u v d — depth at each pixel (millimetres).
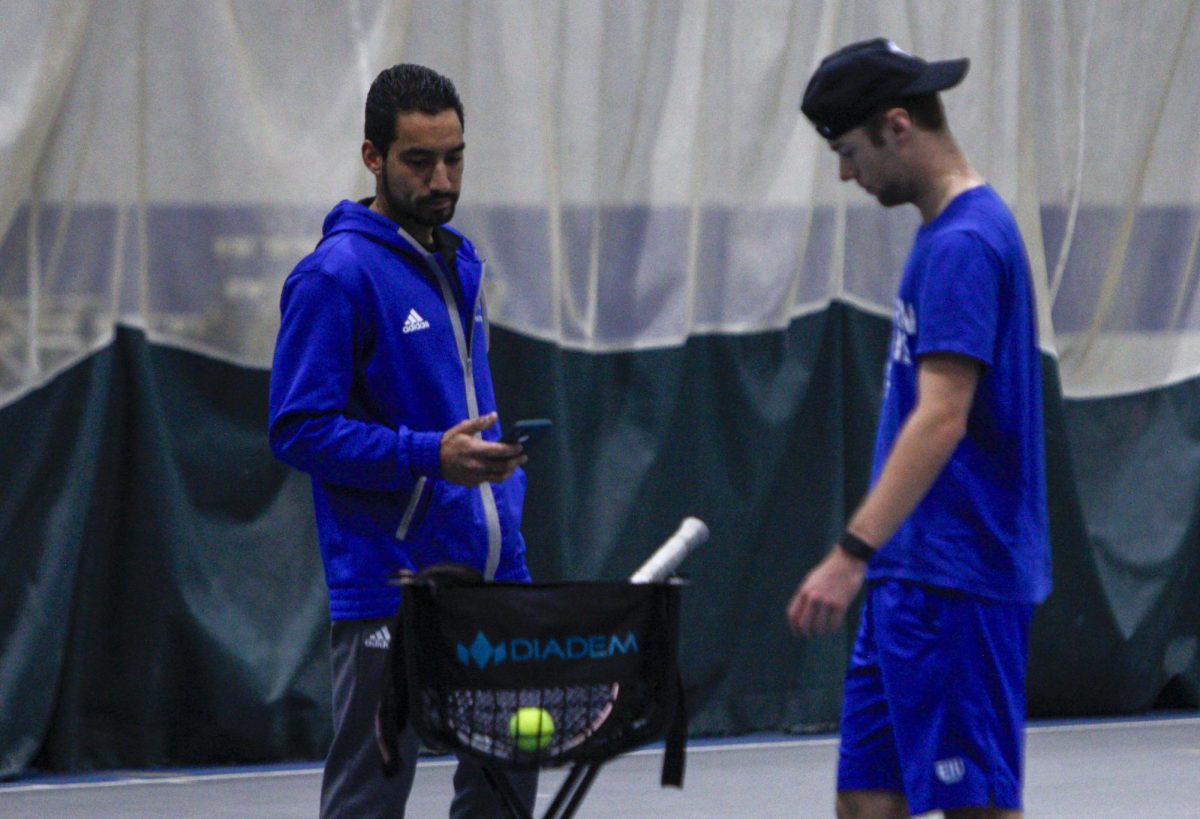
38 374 18891
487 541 11055
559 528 20953
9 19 18516
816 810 17500
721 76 22250
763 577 22531
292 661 19875
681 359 21875
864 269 23094
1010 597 9633
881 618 9773
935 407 9227
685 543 9141
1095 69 24266
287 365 10672
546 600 8727
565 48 21422
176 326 19578
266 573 19891
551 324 21094
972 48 23281
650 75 21797
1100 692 24312
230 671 19516
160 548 19328
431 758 20500
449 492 10852
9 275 18812
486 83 20922
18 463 18766
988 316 9273
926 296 9367
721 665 22219
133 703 19406
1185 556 24766
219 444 19719
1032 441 9750
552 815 8891
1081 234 24266
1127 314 24641
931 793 9594
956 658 9594
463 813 11312
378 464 10344
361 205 11289
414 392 10883
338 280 10664
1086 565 23812
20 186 18625
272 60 19812
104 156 19234
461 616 8594
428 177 10844
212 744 19672
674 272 21891
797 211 22500
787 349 22547
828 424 22859
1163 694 25328
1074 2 24016
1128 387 24656
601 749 8789
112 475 19422
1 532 18641
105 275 19266
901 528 9695
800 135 22562
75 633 19188
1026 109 23656
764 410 22312
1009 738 9742
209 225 19641
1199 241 25016
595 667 8789
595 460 21516
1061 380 24141
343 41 20062
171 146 19516
